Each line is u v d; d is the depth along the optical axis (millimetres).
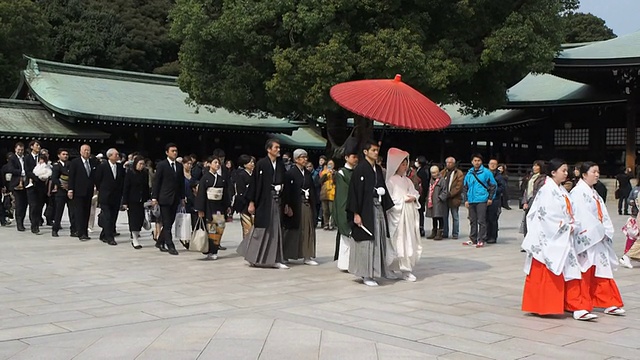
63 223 17375
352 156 9148
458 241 14375
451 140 38531
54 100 31203
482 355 5094
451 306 7094
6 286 8031
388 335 5676
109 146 32969
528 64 22516
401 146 40188
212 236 10617
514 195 32219
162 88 38062
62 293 7582
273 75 21734
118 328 5824
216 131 35312
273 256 9766
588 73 30188
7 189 16469
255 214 9797
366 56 20734
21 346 5184
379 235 8492
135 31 50469
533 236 6520
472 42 23562
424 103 8422
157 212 11688
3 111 30625
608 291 6758
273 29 22375
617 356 5141
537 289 6512
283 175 9992
